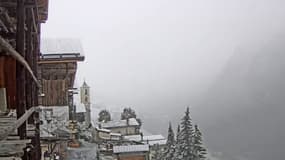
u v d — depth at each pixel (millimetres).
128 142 59719
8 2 7262
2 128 4949
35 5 6930
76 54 25188
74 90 28062
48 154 17844
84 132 38250
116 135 62906
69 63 25188
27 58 7879
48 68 24797
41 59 24438
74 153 24625
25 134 6211
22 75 6270
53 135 18156
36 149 9188
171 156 58125
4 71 6219
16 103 6270
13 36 8375
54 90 24812
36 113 9508
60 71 25047
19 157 5961
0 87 6219
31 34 7973
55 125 20031
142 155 47938
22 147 5863
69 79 26000
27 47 7879
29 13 7633
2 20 8102
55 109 24328
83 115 47594
